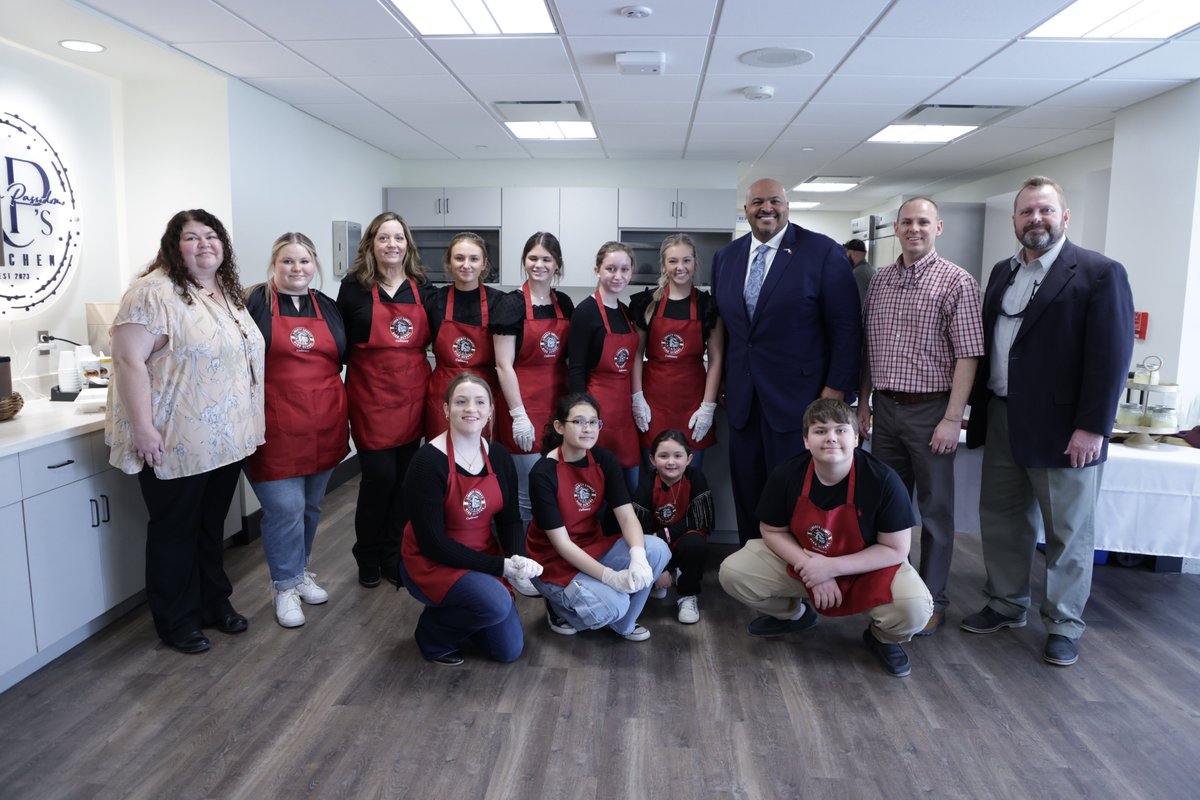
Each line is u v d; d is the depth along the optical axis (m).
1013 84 4.05
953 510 2.68
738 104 4.55
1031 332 2.45
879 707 2.23
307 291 2.74
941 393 2.59
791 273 2.75
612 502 2.64
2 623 2.20
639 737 2.07
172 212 3.88
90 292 3.63
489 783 1.87
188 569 2.54
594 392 2.99
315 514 2.92
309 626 2.76
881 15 3.05
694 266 3.01
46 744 2.01
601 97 4.40
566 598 2.54
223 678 2.37
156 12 2.98
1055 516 2.49
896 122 5.00
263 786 1.84
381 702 2.23
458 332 2.98
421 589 2.39
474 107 4.63
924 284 2.56
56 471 2.40
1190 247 4.03
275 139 4.39
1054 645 2.52
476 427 2.38
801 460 2.49
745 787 1.87
